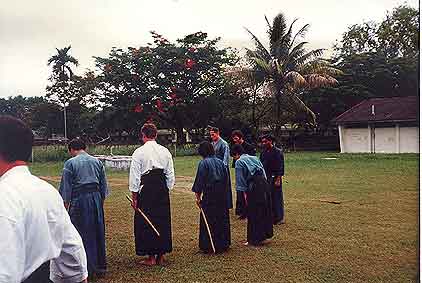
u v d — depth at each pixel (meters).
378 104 26.73
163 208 5.39
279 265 5.27
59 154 20.59
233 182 12.77
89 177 4.96
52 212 2.08
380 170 15.23
